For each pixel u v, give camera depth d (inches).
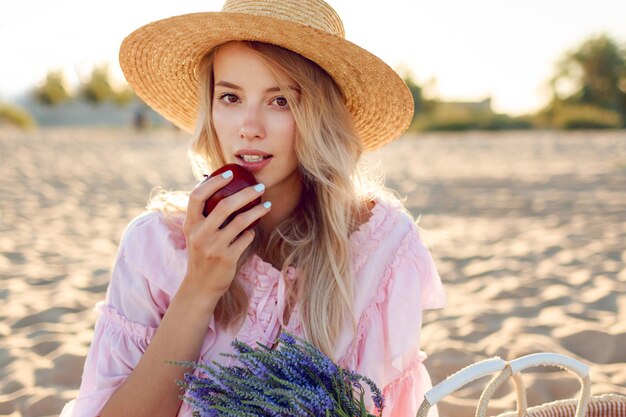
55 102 1984.5
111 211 308.3
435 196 359.6
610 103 1740.9
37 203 322.7
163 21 70.9
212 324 69.4
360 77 73.1
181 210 74.8
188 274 63.6
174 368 63.9
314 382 57.3
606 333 137.7
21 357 129.8
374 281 72.6
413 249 74.7
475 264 206.7
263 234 76.0
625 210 299.0
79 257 213.3
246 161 69.0
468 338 142.0
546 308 160.9
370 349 71.1
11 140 829.8
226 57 68.7
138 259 71.1
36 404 111.4
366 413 56.0
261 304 70.3
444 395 54.9
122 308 71.3
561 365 59.8
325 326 69.0
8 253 216.2
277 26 64.6
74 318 152.9
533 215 297.7
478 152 717.3
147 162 561.3
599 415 71.8
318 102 70.2
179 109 87.1
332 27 72.0
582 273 188.5
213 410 57.0
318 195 72.9
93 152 668.1
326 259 71.3
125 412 64.0
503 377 58.7
